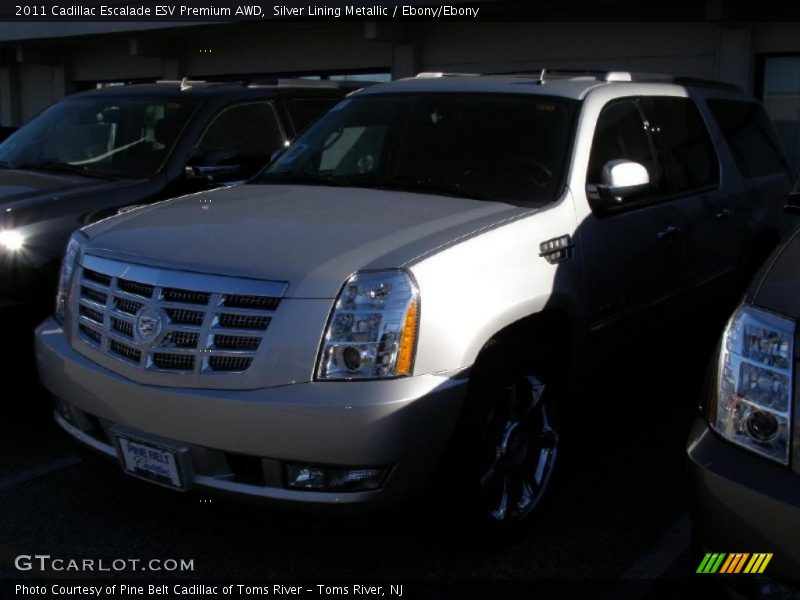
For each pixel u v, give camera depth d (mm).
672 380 6168
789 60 9633
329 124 5320
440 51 11969
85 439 3910
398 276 3469
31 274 5148
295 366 3379
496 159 4629
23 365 5164
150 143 6309
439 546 4031
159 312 3605
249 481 3488
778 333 2887
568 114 4707
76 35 14352
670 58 10258
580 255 4289
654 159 5113
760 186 6082
